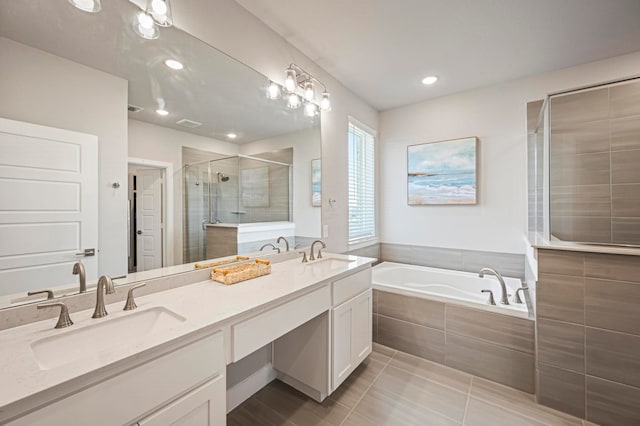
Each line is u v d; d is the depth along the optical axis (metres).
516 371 1.84
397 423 1.54
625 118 1.97
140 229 1.34
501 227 2.73
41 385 0.63
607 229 2.02
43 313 1.00
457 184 2.94
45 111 1.03
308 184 2.35
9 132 0.95
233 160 1.78
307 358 1.75
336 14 1.75
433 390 1.83
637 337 1.46
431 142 3.10
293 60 2.09
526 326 1.82
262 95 1.89
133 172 1.31
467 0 1.60
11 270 0.96
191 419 0.93
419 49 2.12
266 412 1.63
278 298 1.26
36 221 1.01
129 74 1.28
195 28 1.47
